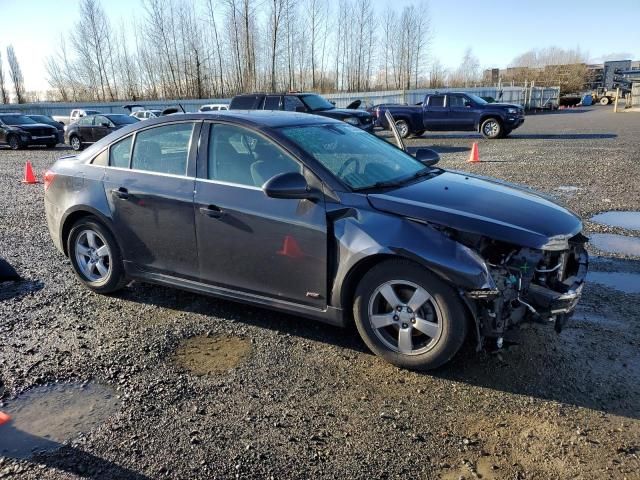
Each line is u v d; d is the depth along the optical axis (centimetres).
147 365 357
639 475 247
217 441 278
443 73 6016
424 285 325
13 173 1430
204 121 412
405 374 339
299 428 288
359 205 346
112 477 253
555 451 264
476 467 255
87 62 5059
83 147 2266
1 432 289
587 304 434
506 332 328
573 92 6931
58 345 387
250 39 4575
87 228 475
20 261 591
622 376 330
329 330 403
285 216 362
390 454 266
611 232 638
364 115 1672
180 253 419
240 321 421
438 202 348
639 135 1927
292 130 396
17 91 5628
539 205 367
